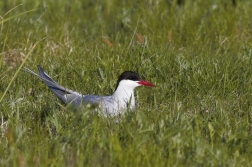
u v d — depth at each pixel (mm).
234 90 12102
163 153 8992
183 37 15352
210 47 14508
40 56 14078
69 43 14750
